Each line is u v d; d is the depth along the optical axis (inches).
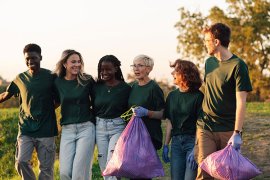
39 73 393.4
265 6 2375.7
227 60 346.3
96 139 385.7
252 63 2383.1
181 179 369.7
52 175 399.5
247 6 2394.2
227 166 338.3
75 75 388.2
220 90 347.6
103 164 384.5
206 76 352.5
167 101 375.2
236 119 342.3
